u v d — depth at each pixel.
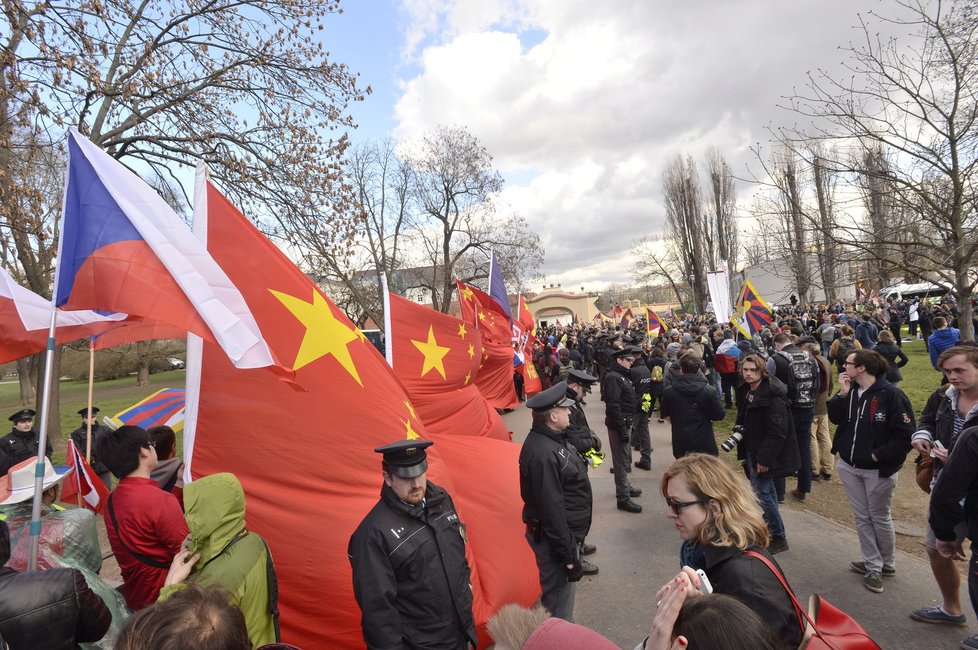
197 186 3.66
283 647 1.80
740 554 1.94
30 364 22.88
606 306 102.75
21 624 1.84
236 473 3.39
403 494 2.43
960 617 3.54
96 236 2.89
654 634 1.48
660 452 9.26
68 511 3.07
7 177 7.27
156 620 1.46
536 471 3.41
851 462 4.15
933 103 5.90
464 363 7.08
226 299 2.99
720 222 39.91
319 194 10.49
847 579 4.30
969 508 2.80
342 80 10.63
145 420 5.27
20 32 7.04
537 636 1.34
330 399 3.55
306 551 3.25
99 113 9.23
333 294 18.42
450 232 36.19
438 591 2.40
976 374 3.11
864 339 13.72
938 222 6.22
